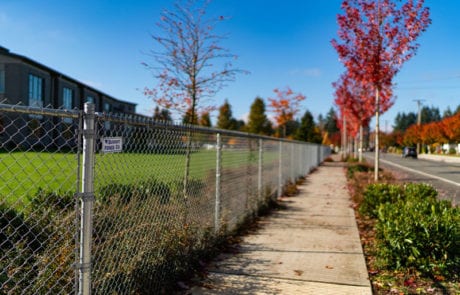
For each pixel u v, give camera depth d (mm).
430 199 6352
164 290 3840
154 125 3641
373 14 10773
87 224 2770
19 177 4633
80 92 37875
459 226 4543
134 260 3508
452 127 45875
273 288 3994
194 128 4551
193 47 9758
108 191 3584
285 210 8719
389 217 5160
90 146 2752
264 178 8859
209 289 3975
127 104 50688
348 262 4855
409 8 10461
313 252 5301
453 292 3980
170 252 4027
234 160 6660
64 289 3107
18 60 28312
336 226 7004
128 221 3617
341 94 24391
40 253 3504
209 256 4988
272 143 9906
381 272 4559
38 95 31188
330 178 17141
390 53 10836
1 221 3818
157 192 4086
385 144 93312
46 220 3707
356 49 11086
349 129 39281
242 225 6879
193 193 4930
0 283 3207
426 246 4465
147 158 3879
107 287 3160
